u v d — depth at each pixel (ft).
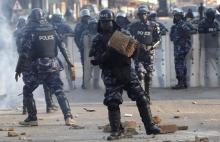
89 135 86.79
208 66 151.33
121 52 79.77
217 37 150.10
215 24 150.41
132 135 85.25
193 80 152.05
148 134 84.69
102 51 81.15
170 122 98.27
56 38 96.43
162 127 87.56
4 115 110.63
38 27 95.45
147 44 116.67
